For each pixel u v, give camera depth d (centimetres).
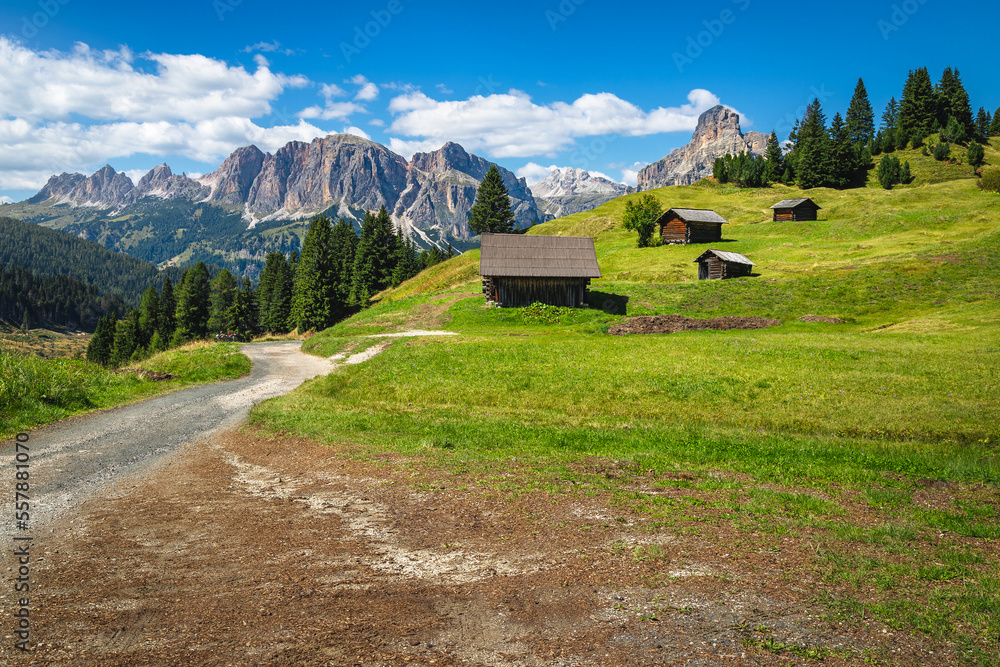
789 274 5662
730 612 611
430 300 5991
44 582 692
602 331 4147
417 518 922
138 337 12125
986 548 764
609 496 1006
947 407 1797
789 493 1015
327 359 3900
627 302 5359
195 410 2081
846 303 4562
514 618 609
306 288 9806
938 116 16512
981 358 2416
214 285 12225
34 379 1991
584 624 596
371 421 1750
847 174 13962
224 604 639
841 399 1978
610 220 11081
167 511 977
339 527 888
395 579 704
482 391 2323
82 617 607
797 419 1795
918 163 14362
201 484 1159
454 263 9656
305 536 852
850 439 1541
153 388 2556
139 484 1161
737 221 10725
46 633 574
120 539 842
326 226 12488
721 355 2814
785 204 9819
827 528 840
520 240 5641
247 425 1756
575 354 3025
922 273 4812
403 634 577
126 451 1452
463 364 2880
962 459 1291
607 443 1475
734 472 1181
